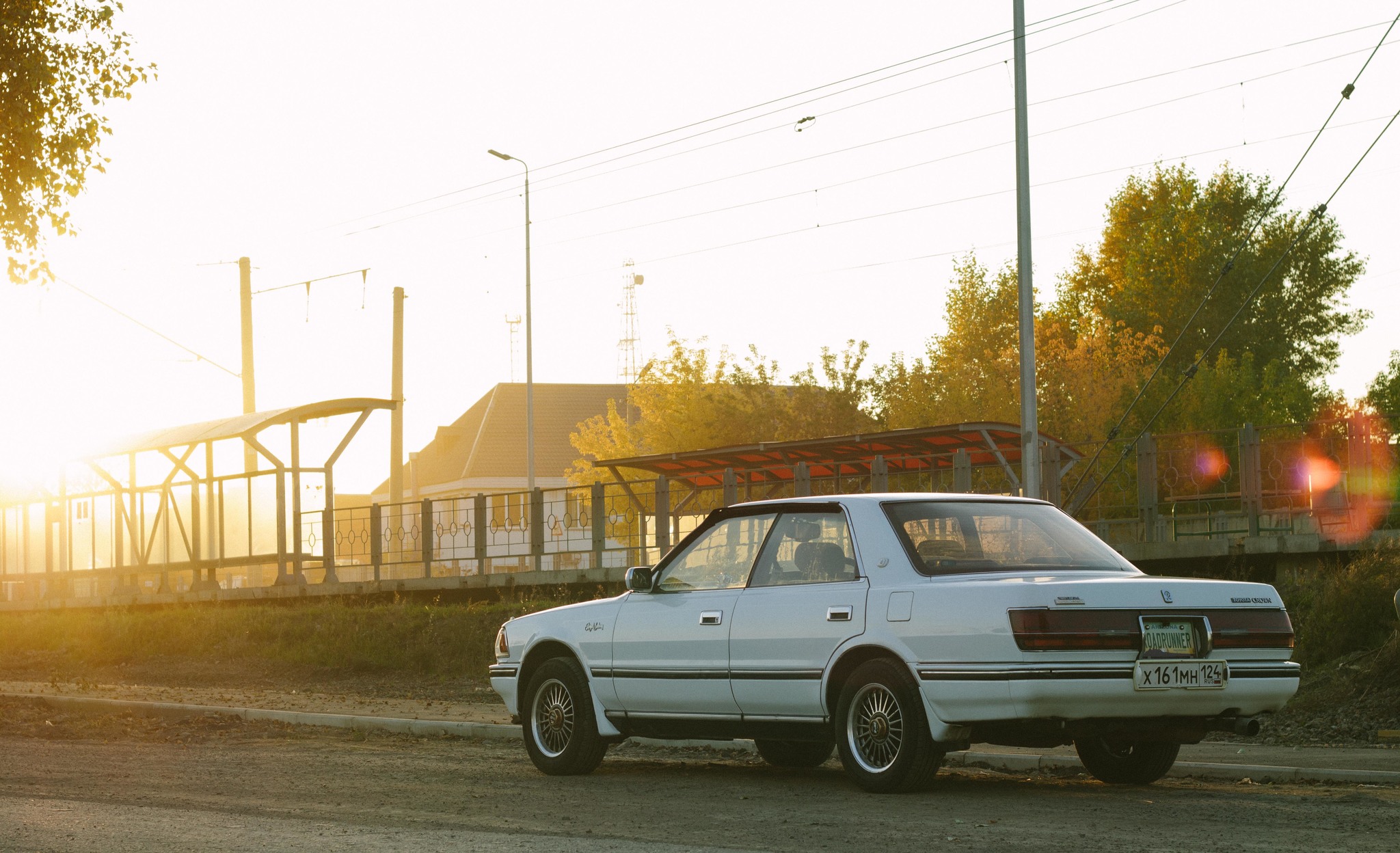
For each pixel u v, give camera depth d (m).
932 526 8.36
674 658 9.06
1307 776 8.73
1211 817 7.04
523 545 27.48
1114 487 24.16
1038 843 6.33
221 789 8.95
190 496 32.06
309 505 30.56
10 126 17.58
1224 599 7.90
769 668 8.52
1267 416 45.81
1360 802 7.52
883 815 7.26
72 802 8.30
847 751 8.14
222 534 31.23
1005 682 7.39
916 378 47.84
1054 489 21.06
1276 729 12.23
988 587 7.61
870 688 8.08
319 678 22.53
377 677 22.17
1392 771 8.66
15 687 21.28
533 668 10.17
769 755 10.33
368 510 30.48
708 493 28.72
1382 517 16.59
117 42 19.00
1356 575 14.67
